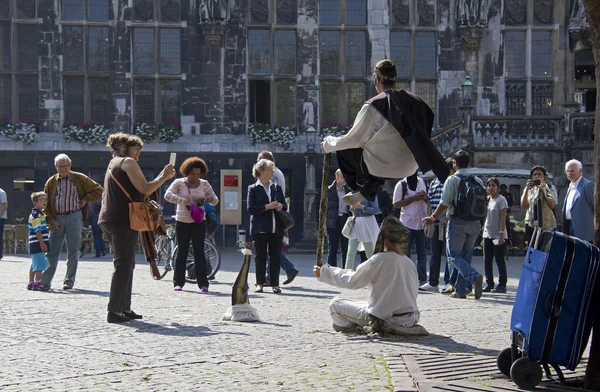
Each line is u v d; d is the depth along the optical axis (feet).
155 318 36.40
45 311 38.70
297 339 30.32
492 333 32.45
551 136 102.22
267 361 25.84
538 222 50.67
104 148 114.42
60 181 49.60
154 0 115.14
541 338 22.11
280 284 55.21
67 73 114.32
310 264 81.51
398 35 117.08
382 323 31.04
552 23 116.78
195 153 115.44
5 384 22.57
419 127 26.22
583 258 22.04
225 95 115.96
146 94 115.75
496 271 71.72
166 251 63.05
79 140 113.39
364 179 27.12
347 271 31.40
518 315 22.77
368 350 27.91
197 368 24.72
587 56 134.10
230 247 114.11
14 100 113.91
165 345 28.89
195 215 49.44
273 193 49.93
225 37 115.96
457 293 47.52
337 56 117.08
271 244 49.42
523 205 52.31
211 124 115.96
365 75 117.08
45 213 49.44
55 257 49.62
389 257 30.96
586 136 100.83
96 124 114.01
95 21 114.62
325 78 116.78
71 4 114.52
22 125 112.57
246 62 115.96
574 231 43.78
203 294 47.93
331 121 117.29
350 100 117.29
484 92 116.47
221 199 108.78
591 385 22.44
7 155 113.29
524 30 116.57
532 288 22.35
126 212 34.96
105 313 38.04
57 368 24.75
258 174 49.83
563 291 22.07
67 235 49.80
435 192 54.95
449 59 116.78
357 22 117.08
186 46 115.75
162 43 115.75
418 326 31.17
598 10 22.75
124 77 115.03
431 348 28.40
